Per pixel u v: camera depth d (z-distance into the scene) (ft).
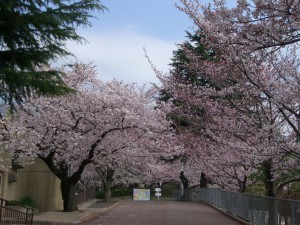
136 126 74.54
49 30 33.55
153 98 90.17
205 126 54.13
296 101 40.91
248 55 35.14
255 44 28.73
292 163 51.21
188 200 151.74
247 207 65.67
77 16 34.35
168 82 60.34
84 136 74.69
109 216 79.30
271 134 40.91
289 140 42.01
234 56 35.55
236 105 50.55
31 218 56.24
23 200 83.20
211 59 53.88
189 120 57.93
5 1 30.35
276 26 26.71
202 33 41.50
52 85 34.32
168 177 165.89
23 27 32.24
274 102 37.40
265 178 58.70
